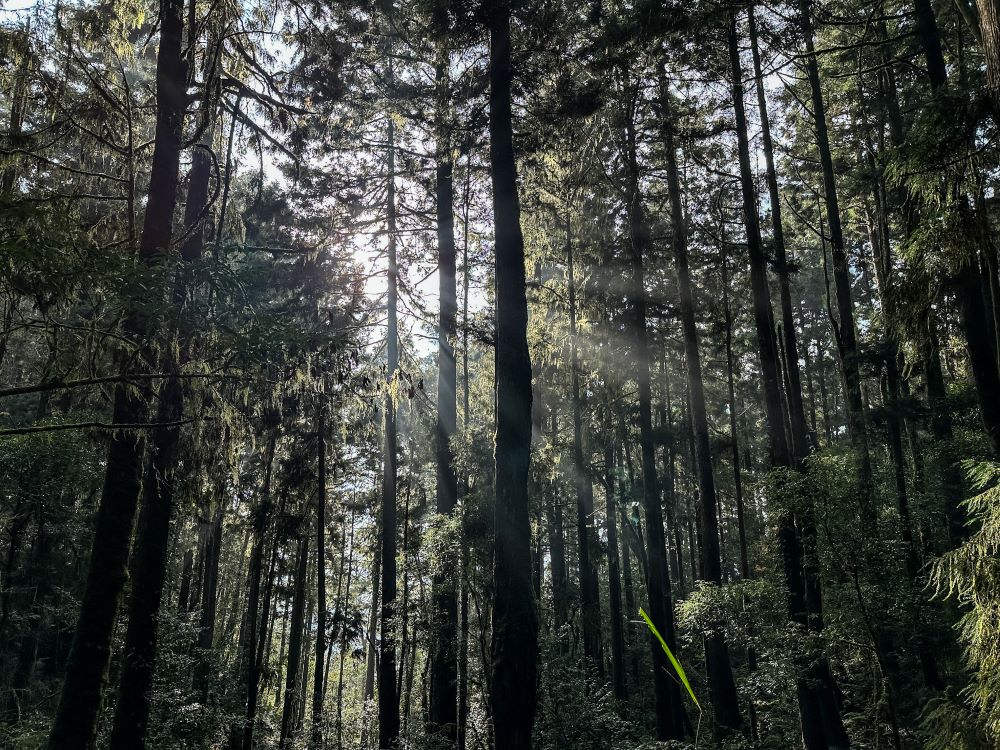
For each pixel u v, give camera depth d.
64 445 15.81
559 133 14.52
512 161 11.67
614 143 17.72
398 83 18.81
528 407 10.53
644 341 18.84
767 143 18.45
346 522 32.16
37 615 17.59
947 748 5.46
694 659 22.97
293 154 14.31
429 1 12.04
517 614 9.46
